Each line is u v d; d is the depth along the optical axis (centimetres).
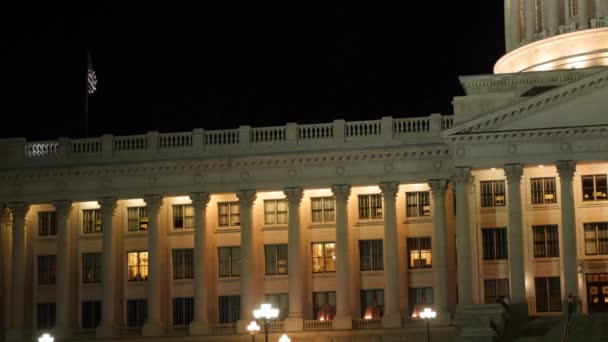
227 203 9225
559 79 8956
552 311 8500
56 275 9244
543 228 8606
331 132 9000
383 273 8900
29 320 9406
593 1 10044
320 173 8900
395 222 8738
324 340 8625
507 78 9019
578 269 8369
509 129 8206
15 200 9356
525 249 8562
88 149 9369
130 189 9181
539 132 8150
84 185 9275
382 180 8788
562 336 7356
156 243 9075
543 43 10056
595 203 8494
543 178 8619
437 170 8712
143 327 8988
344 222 8800
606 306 8425
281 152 8919
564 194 8150
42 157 9375
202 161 9012
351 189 8962
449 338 8444
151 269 9050
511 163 8206
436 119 8769
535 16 10412
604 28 9806
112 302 9112
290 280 8806
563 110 8138
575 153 8156
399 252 8856
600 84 8075
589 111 8106
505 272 8606
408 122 8888
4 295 9350
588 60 9862
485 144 8275
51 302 9412
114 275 9194
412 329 8506
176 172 9131
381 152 8769
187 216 9262
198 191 9056
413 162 8769
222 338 8806
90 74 10094
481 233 8681
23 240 9344
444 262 8619
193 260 9144
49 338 7194
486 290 8644
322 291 8975
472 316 7738
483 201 8712
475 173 8662
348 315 8688
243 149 9025
